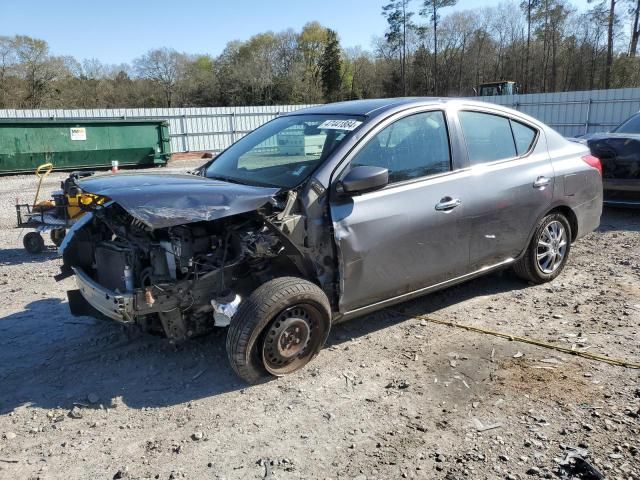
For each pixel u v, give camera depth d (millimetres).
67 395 3609
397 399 3447
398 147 4117
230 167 4465
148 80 62188
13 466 2893
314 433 3115
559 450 2873
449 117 4453
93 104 56625
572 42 62281
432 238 4191
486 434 3047
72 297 4273
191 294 3549
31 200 13008
